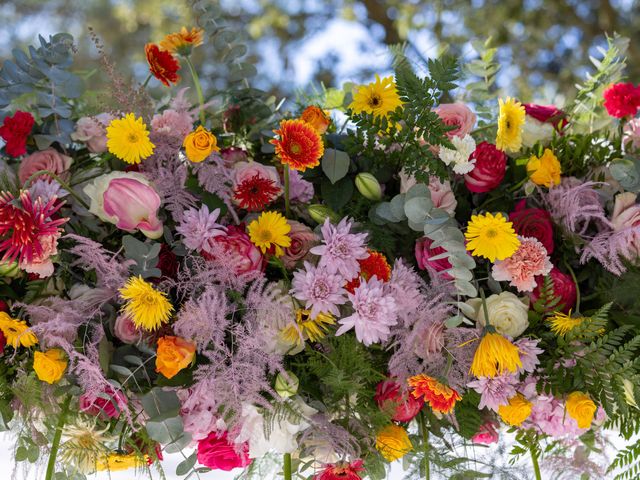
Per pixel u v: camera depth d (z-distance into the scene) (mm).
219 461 1101
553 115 1298
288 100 1410
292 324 1039
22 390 1034
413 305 1070
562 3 6262
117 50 6785
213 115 1298
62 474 1080
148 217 1056
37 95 1197
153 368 1063
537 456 1208
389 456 1103
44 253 1025
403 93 1106
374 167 1167
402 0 6480
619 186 1201
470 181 1144
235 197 1104
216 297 1024
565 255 1169
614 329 1138
